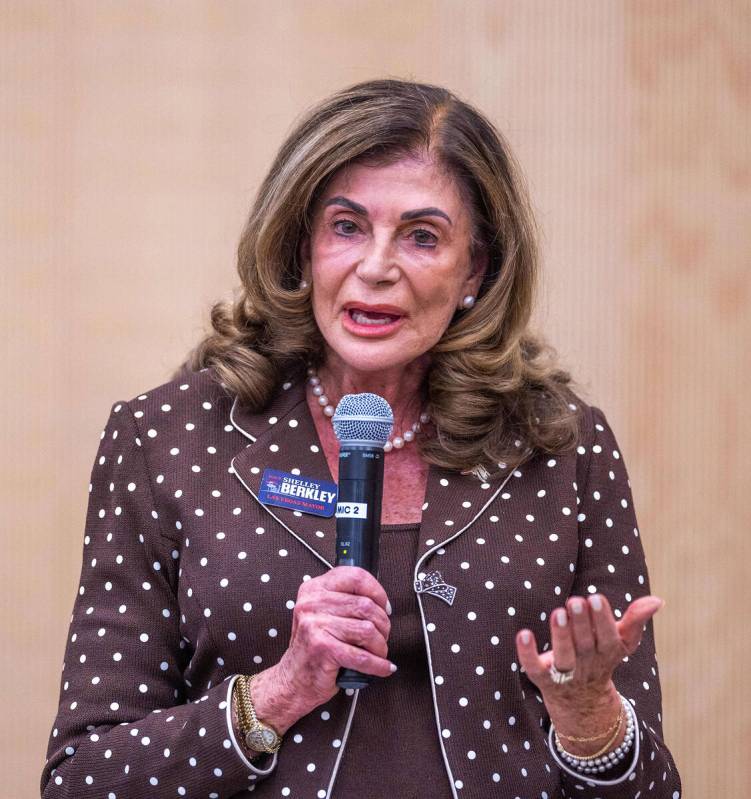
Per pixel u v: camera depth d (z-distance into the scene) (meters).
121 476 9.08
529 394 9.60
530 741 8.63
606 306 18.11
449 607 8.61
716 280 18.31
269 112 18.38
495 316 9.49
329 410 9.44
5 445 17.77
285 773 8.34
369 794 8.30
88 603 8.95
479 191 9.32
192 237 18.19
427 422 9.47
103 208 18.16
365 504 7.73
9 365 17.84
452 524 8.83
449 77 18.38
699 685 17.83
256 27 18.48
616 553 9.41
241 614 8.52
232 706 8.19
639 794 8.36
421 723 8.53
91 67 18.25
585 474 9.55
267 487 8.85
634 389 18.08
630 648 7.61
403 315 8.96
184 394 9.37
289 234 9.30
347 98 9.27
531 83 18.33
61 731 8.61
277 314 9.40
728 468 18.12
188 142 18.30
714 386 18.19
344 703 8.46
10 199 17.98
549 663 7.86
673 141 18.36
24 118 18.08
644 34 18.38
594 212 18.20
